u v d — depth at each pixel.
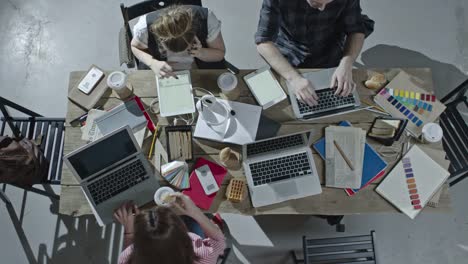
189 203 1.52
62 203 1.62
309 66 2.16
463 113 2.52
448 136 2.00
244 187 1.62
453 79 2.63
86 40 2.73
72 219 2.34
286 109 1.73
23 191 2.38
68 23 2.77
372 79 1.75
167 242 1.12
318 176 1.65
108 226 2.33
